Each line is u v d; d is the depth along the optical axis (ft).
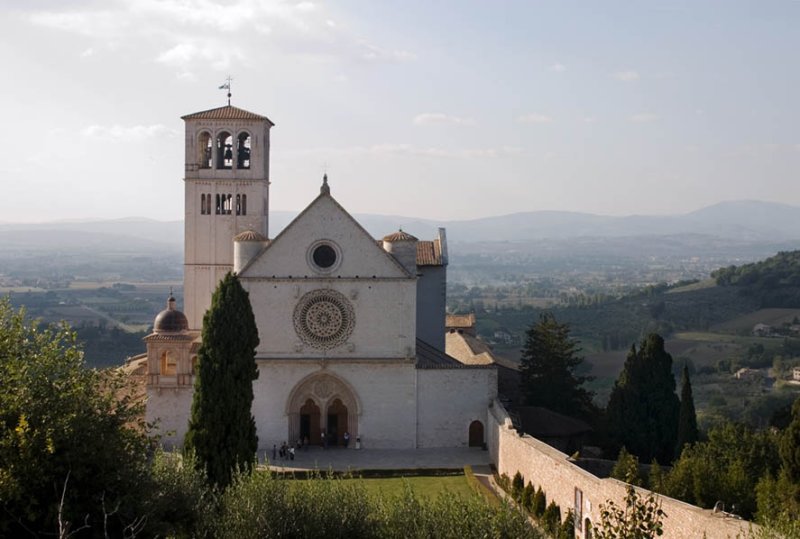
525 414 296.10
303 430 297.94
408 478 254.47
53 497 130.21
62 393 137.90
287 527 147.74
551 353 331.36
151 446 171.42
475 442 295.69
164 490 152.97
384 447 294.87
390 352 295.89
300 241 294.87
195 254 331.98
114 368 187.01
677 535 139.85
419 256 343.05
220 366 215.10
